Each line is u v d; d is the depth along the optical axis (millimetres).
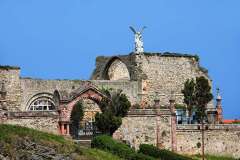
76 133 144250
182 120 162125
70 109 140250
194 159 137875
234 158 156500
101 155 122938
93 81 161000
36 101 155375
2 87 140750
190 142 151750
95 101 144250
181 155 137500
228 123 159500
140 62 168125
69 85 158375
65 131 139125
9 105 152125
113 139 132375
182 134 150750
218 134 155500
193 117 155125
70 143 121000
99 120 137375
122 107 140875
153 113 147000
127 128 143875
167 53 170875
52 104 156000
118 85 163750
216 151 155000
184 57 172625
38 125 136875
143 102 165875
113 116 137625
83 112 149375
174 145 149250
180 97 171000
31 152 111250
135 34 170875
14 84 153250
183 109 164375
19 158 109125
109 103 140500
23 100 153875
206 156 152875
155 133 147000
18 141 111250
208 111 167125
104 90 147500
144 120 145875
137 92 165625
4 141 109938
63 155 114062
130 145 141000
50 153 113125
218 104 167250
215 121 165625
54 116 138625
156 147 139000
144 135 145750
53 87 156875
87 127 145750
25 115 135875
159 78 169250
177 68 171500
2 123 129500
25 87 154375
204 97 150250
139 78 166375
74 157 115125
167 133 148625
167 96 169750
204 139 153750
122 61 171000
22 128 118875
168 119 148875
